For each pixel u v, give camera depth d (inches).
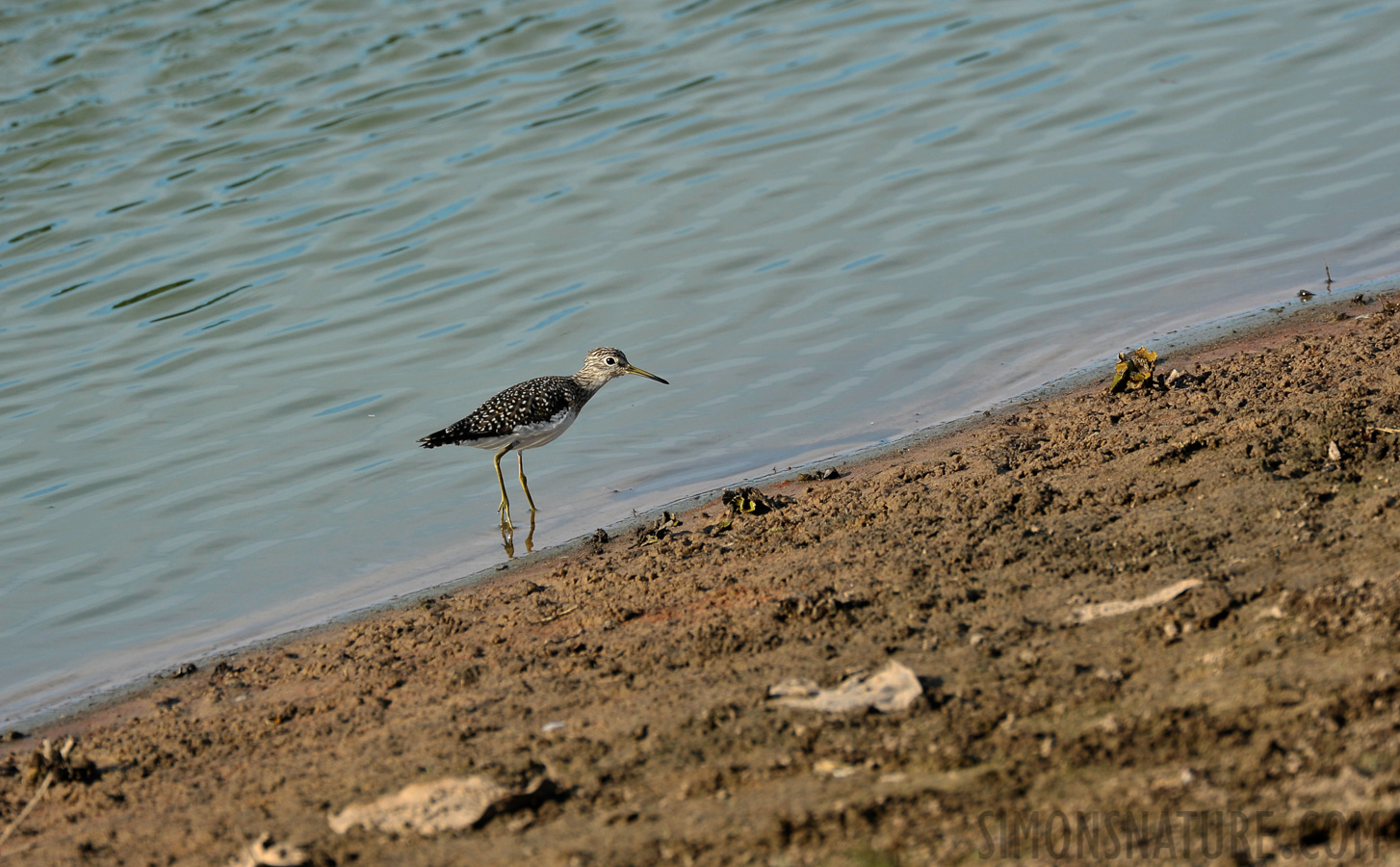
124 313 735.7
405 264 760.3
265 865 263.0
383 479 564.4
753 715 296.7
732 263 719.7
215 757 338.3
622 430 591.8
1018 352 600.1
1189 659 285.7
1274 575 319.6
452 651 384.8
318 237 797.9
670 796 268.1
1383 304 567.2
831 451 533.3
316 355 673.6
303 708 359.6
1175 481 393.1
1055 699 279.4
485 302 711.7
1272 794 227.6
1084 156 794.2
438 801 278.4
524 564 471.2
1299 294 600.1
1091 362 572.7
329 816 285.1
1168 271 653.9
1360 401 426.9
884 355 616.7
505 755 301.1
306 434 602.5
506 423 523.5
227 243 799.1
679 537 454.3
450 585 460.4
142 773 335.6
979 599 342.6
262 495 553.0
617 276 721.0
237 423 614.9
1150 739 253.0
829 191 788.6
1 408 641.0
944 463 468.1
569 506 528.1
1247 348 546.6
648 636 362.6
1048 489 404.5
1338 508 350.0
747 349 639.1
